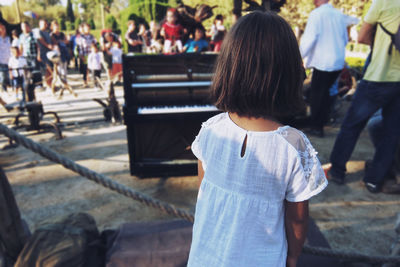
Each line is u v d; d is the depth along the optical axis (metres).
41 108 5.55
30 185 3.68
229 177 0.95
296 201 0.92
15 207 1.99
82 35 9.77
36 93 8.86
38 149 1.65
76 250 1.95
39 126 5.54
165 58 3.49
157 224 2.51
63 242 1.98
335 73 4.66
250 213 0.92
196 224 1.08
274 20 0.87
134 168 3.77
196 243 1.05
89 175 1.78
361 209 3.12
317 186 0.89
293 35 0.88
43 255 1.90
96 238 2.23
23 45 8.73
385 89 3.06
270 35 0.84
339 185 3.58
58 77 8.15
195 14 5.45
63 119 6.32
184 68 3.55
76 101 7.92
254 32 0.85
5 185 1.92
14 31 10.02
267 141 0.89
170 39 5.52
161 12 15.21
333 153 3.60
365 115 3.27
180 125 3.71
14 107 5.48
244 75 0.85
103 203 3.31
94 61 9.41
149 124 3.66
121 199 3.38
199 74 3.59
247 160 0.91
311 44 4.41
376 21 2.93
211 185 1.01
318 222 2.91
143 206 3.25
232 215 0.95
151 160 3.82
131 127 3.58
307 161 0.89
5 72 8.52
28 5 29.89
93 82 9.62
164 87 3.58
